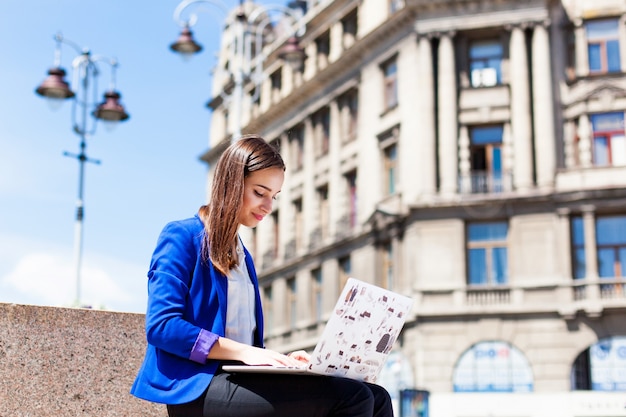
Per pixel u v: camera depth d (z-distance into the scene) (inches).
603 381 1112.8
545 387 1127.6
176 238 123.2
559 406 1115.3
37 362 174.7
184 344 116.3
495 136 1223.5
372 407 117.3
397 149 1289.4
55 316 178.1
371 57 1373.0
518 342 1150.3
